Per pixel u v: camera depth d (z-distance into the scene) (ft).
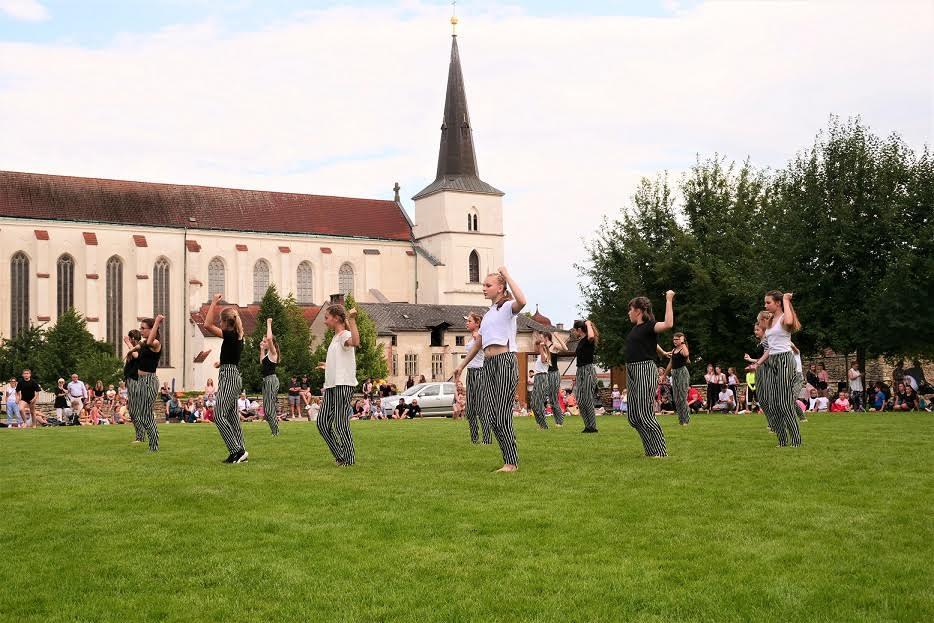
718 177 216.54
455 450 60.08
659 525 31.73
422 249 415.03
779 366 57.62
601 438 68.64
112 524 33.40
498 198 421.18
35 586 25.84
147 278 358.02
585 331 76.84
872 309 155.74
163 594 24.97
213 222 382.22
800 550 28.04
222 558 28.27
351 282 403.95
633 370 52.19
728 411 136.15
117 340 355.56
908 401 130.62
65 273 348.38
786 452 53.36
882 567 26.09
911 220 163.22
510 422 46.75
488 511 34.55
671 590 24.48
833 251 162.30
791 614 22.45
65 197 359.87
